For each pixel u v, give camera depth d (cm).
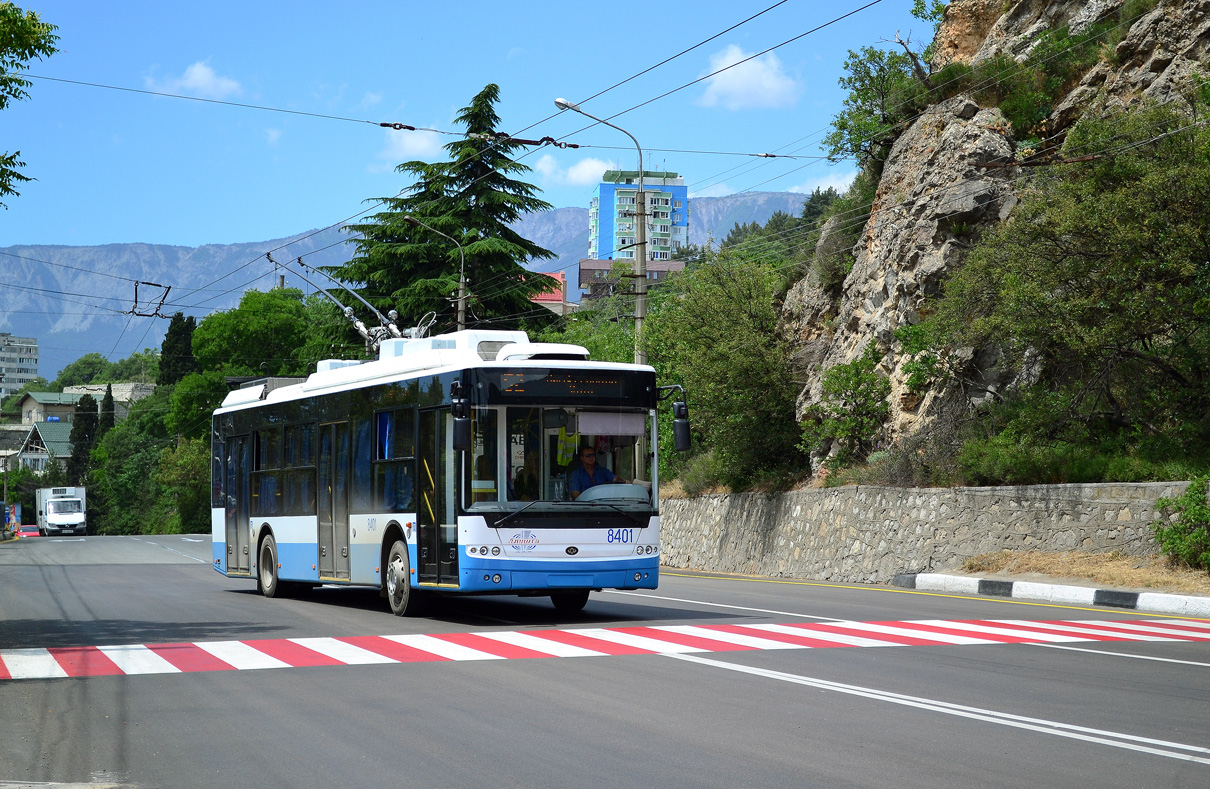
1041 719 772
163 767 656
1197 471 1833
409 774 633
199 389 8400
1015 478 2169
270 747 704
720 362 3088
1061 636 1247
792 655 1084
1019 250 1977
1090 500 1970
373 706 834
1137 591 1669
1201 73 2234
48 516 8731
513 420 1415
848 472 2719
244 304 8438
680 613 1546
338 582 1711
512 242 4359
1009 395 2350
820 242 3284
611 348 4291
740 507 3152
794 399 3138
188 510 9138
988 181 2517
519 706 827
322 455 1781
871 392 2756
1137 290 1888
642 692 881
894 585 2205
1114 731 733
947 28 3375
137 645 1205
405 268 4356
